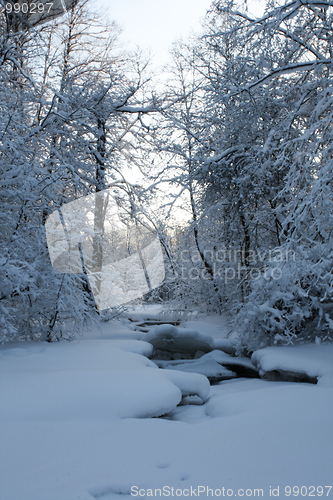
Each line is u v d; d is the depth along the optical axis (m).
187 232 14.29
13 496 2.21
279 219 10.70
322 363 5.79
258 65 8.00
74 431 3.21
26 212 6.85
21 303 6.87
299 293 6.79
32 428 3.18
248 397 4.39
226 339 9.54
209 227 14.34
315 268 6.61
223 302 13.48
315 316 7.28
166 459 2.76
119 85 12.76
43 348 6.01
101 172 12.57
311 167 6.88
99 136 12.59
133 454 2.84
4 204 6.66
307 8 7.25
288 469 2.50
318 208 6.39
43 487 2.33
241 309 7.97
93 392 3.92
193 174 12.39
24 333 6.79
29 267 5.96
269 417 3.46
